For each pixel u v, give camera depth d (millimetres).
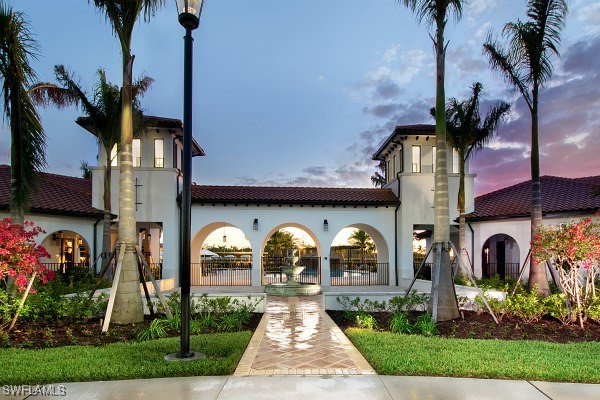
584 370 5359
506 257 20906
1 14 8711
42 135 9602
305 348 6844
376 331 8250
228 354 6230
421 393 4660
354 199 19281
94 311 8945
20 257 7336
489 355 6090
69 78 13641
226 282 21719
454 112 15039
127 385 4887
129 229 9078
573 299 9031
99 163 18094
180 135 18625
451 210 19109
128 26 9203
